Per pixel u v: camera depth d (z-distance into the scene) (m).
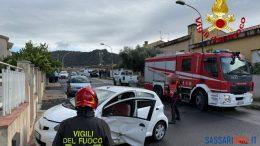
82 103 3.28
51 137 7.43
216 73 15.32
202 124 12.47
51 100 19.94
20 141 7.36
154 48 41.69
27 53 24.75
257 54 23.70
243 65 15.68
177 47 37.78
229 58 15.31
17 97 8.28
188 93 17.17
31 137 9.82
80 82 23.61
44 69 24.62
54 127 7.52
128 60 41.44
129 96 8.68
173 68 18.44
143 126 8.09
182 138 10.05
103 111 7.62
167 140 9.75
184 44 36.06
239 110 16.55
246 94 15.52
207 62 15.91
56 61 30.53
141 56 40.28
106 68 81.75
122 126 7.74
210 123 12.72
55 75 44.47
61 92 26.89
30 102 10.70
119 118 7.71
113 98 8.11
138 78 39.97
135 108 8.09
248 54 24.70
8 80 6.93
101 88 9.12
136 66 40.97
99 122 3.29
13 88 7.66
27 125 9.16
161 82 19.59
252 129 11.59
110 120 7.57
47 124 7.65
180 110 16.17
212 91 15.53
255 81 21.02
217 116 14.48
